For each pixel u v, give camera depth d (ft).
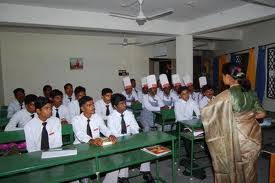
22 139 8.25
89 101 8.38
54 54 20.84
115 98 9.00
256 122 6.22
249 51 20.52
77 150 6.55
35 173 6.60
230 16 14.26
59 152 6.40
